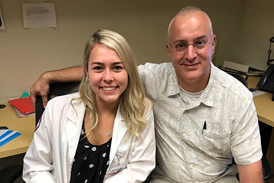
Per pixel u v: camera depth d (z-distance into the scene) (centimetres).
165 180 140
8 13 164
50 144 118
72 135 114
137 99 119
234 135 121
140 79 127
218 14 240
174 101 129
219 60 260
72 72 129
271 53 231
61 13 177
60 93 130
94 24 191
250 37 249
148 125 122
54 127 115
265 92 194
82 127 118
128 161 122
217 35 248
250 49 252
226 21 247
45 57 183
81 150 115
